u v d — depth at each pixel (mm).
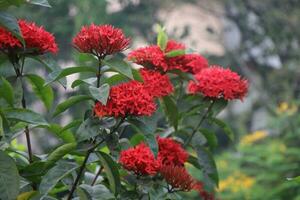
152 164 3459
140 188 3463
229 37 18359
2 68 3588
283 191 10617
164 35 4031
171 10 17328
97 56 3340
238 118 16750
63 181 3617
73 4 14367
